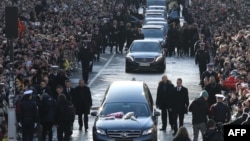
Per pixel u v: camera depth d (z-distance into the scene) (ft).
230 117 166.09
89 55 247.09
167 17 458.50
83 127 187.73
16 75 185.06
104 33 331.57
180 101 177.06
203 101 164.66
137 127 159.22
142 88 171.83
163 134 179.63
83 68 247.09
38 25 299.38
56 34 282.15
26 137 161.58
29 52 220.02
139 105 165.78
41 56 215.92
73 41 271.69
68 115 167.22
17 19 158.51
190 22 406.00
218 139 140.77
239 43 252.62
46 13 343.26
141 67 274.77
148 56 275.39
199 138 175.22
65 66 246.06
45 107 167.22
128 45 332.19
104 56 323.78
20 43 227.81
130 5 483.92
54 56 232.53
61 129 168.25
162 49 284.82
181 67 291.17
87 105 181.98
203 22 388.16
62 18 333.21
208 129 141.59
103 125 160.04
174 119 177.68
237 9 440.86
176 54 332.39
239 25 342.23
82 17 352.28
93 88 241.35
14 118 159.22
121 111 164.35
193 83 253.24
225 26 334.24
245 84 188.75
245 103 161.89
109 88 171.94
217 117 163.43
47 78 178.81
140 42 285.02
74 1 413.39
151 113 165.07
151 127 160.15
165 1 507.30
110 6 437.58
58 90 169.07
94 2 438.40
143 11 492.13
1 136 159.74
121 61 308.40
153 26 353.92
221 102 164.35
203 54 246.68
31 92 160.86
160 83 181.27
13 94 159.94
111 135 159.02
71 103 171.63
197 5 475.31
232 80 204.13
